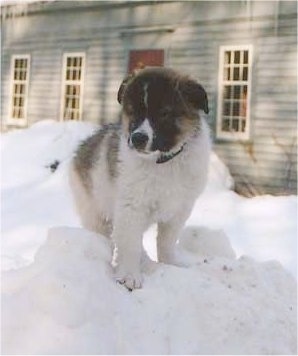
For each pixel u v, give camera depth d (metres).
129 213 2.16
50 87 11.64
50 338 1.69
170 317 1.89
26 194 6.94
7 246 4.65
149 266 2.18
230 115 8.99
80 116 10.94
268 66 8.38
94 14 10.69
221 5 8.85
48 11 11.54
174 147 2.17
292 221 5.72
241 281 2.19
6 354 1.67
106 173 2.35
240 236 5.15
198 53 9.19
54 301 1.77
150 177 2.15
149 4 9.76
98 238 2.13
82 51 10.95
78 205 2.67
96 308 1.82
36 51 11.93
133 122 2.19
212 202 6.68
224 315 1.90
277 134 8.30
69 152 8.44
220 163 8.38
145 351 1.79
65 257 1.94
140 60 9.97
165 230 2.41
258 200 7.02
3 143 9.21
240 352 1.83
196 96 2.25
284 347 1.88
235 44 8.73
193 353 1.81
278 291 2.22
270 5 8.30
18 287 1.90
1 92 12.70
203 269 2.27
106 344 1.74
